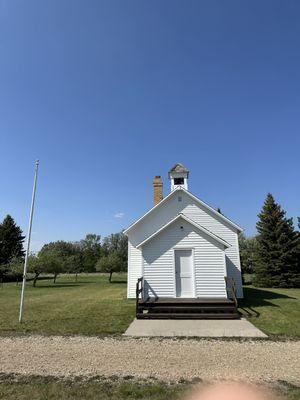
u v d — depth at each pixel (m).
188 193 20.48
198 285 15.20
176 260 15.61
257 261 33.50
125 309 15.11
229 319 12.58
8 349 8.71
